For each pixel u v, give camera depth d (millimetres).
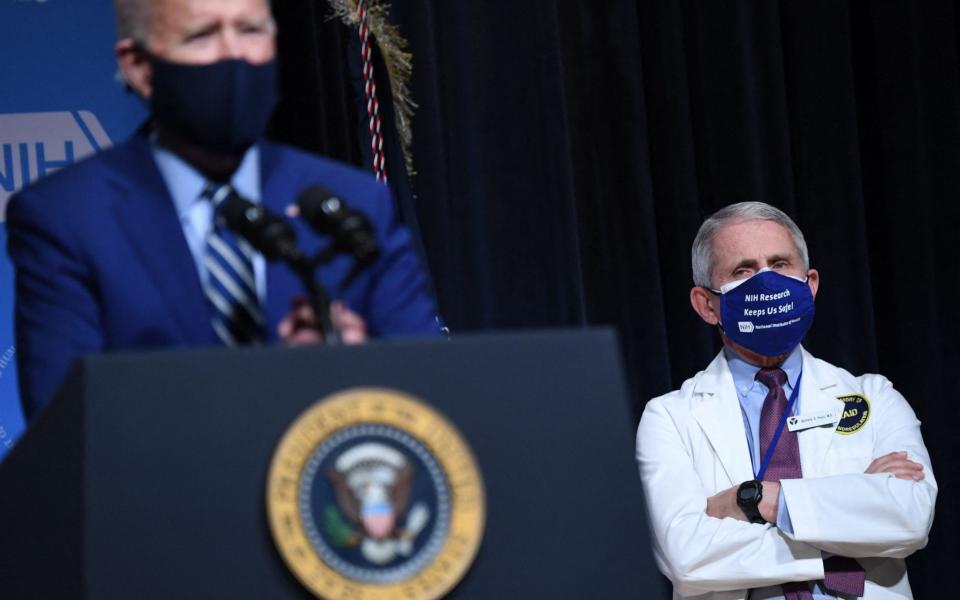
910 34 15180
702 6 14703
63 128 10898
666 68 14453
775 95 14695
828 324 14695
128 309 4480
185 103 4641
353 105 12727
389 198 5043
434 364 3664
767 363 10141
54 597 3365
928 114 15219
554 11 13688
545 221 13570
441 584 3518
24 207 4668
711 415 9992
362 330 4699
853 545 8977
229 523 3436
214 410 3484
